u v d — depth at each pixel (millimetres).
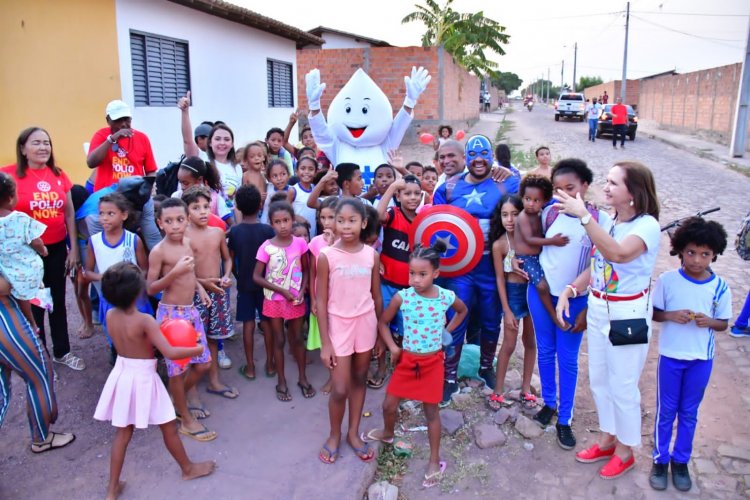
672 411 3439
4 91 9117
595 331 3502
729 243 8516
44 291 3885
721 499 3367
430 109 20672
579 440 3967
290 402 4336
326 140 6625
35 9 9031
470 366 4711
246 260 4535
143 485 3400
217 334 4418
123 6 9648
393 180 5004
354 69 20734
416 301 3506
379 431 3887
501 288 4133
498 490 3502
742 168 15781
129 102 9977
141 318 3143
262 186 5980
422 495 3488
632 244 3174
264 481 3441
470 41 30188
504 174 4391
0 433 3932
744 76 17359
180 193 5074
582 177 3631
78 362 4699
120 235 4266
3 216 3482
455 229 4066
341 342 3598
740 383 4672
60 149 9547
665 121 30094
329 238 4172
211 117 12500
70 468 3566
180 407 3859
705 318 3305
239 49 13484
